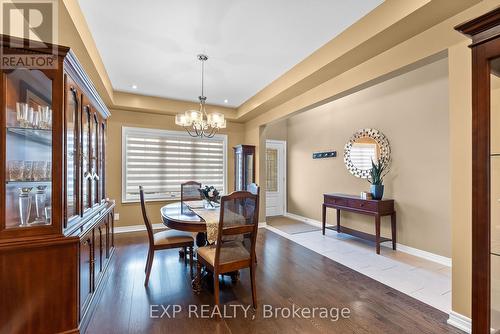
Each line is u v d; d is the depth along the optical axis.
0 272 1.48
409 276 2.79
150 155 4.91
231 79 3.77
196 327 1.89
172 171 5.09
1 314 1.49
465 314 1.85
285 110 4.18
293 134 6.14
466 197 1.85
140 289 2.46
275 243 4.04
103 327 1.87
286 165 6.38
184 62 3.20
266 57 3.07
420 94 3.44
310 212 5.55
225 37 2.62
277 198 6.43
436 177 3.26
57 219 1.63
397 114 3.73
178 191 5.12
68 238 1.64
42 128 1.67
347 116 4.61
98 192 2.77
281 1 2.07
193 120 3.19
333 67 2.82
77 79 1.94
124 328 1.86
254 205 2.17
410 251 3.52
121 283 2.59
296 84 3.35
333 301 2.27
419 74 3.46
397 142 3.72
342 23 2.37
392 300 2.29
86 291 1.97
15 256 1.52
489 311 1.20
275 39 2.65
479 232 1.23
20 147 1.72
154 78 3.73
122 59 3.11
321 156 5.19
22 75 1.61
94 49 2.70
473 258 1.25
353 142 4.45
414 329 1.87
